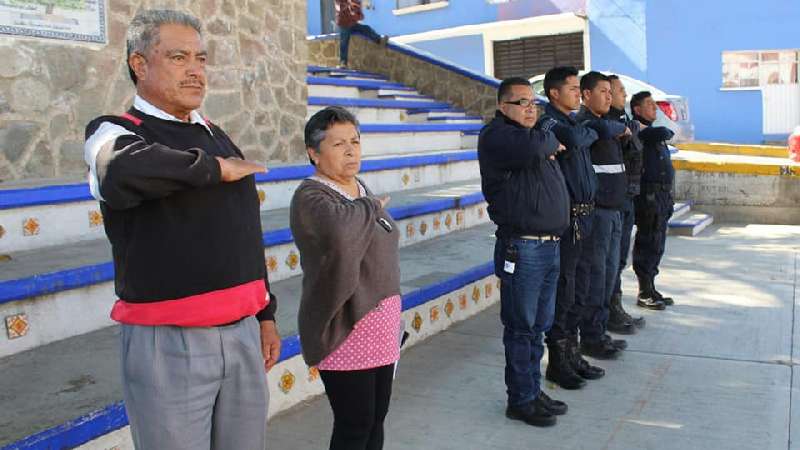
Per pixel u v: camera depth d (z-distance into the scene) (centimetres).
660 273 704
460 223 706
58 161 496
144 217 192
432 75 1116
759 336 504
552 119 373
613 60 1623
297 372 389
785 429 357
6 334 333
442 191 727
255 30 646
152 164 178
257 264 215
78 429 267
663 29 1566
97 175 180
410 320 488
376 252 264
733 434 354
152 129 199
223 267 201
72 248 415
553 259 367
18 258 387
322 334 260
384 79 1167
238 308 205
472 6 1794
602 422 372
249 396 213
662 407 389
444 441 353
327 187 267
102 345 349
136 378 198
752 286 642
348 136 267
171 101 202
